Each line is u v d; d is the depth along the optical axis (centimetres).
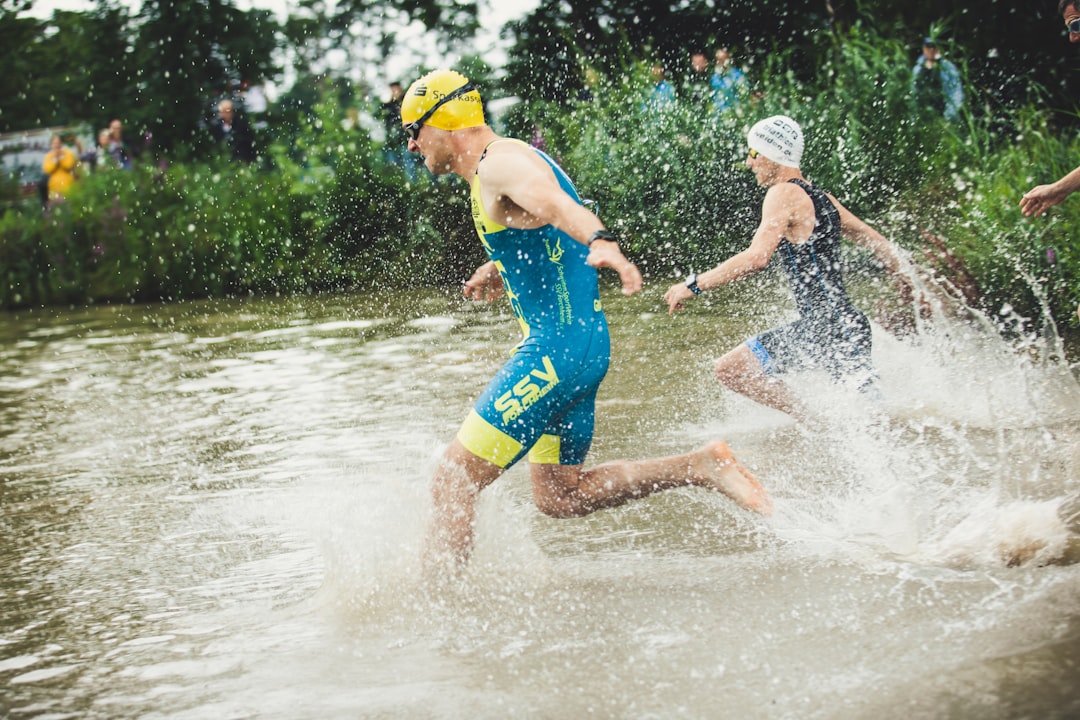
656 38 1634
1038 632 283
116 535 443
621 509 427
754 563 357
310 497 473
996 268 741
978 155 952
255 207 1462
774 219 488
